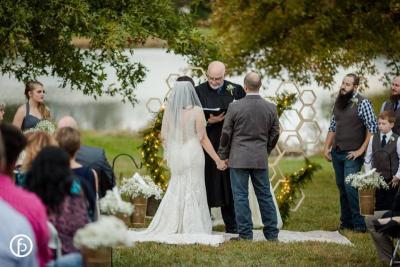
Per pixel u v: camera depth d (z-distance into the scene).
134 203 15.46
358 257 16.30
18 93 35.78
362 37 31.28
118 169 34.97
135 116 53.53
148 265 15.30
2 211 7.91
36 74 25.52
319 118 41.09
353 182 16.56
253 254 16.38
